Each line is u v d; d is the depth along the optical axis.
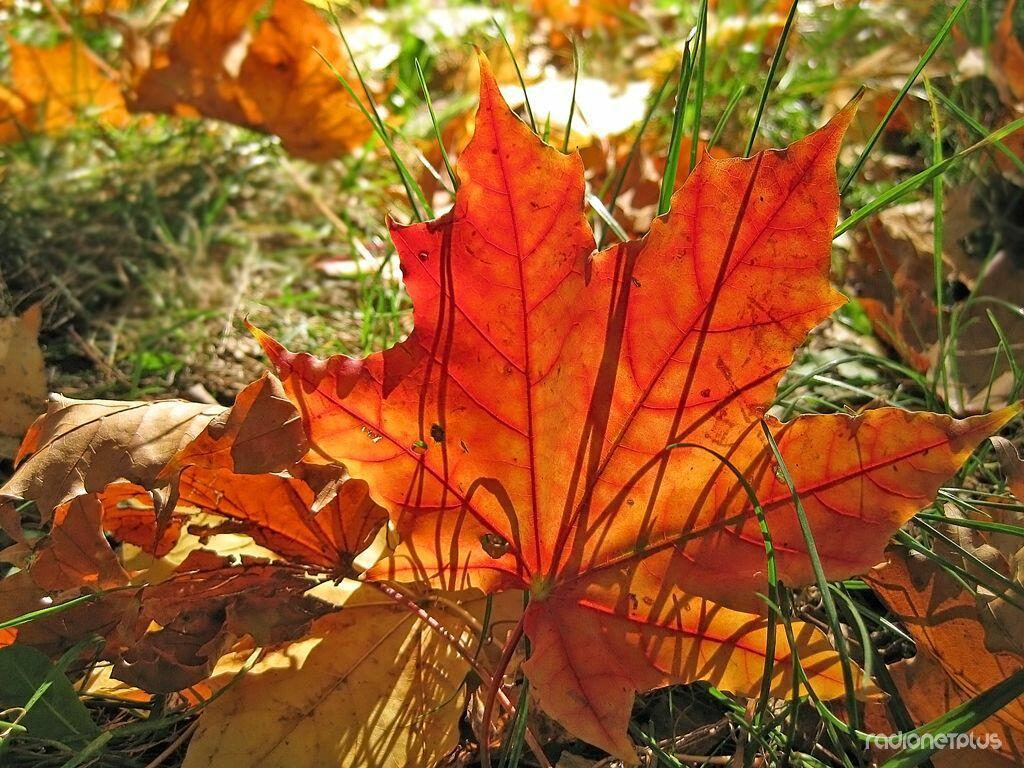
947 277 0.45
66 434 0.30
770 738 0.29
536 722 0.30
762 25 0.66
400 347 0.27
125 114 0.59
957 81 0.52
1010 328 0.42
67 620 0.30
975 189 0.45
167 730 0.31
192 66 0.53
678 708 0.32
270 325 0.47
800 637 0.27
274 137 0.58
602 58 0.74
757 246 0.26
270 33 0.51
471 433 0.28
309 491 0.30
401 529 0.29
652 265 0.26
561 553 0.28
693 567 0.27
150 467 0.30
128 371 0.45
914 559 0.29
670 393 0.27
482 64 0.25
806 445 0.27
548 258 0.26
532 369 0.27
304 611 0.29
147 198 0.53
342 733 0.29
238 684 0.29
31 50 0.55
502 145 0.25
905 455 0.26
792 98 0.63
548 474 0.28
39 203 0.52
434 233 0.26
